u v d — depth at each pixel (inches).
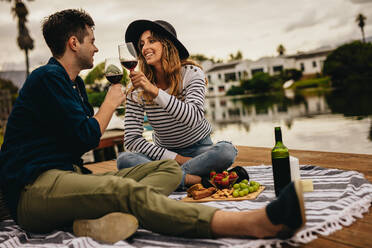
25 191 62.6
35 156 63.4
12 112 65.6
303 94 1561.3
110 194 56.8
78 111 64.7
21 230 71.6
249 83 2304.4
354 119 542.3
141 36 97.3
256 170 105.7
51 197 60.1
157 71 100.1
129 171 70.6
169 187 68.7
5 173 63.1
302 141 371.2
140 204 55.0
